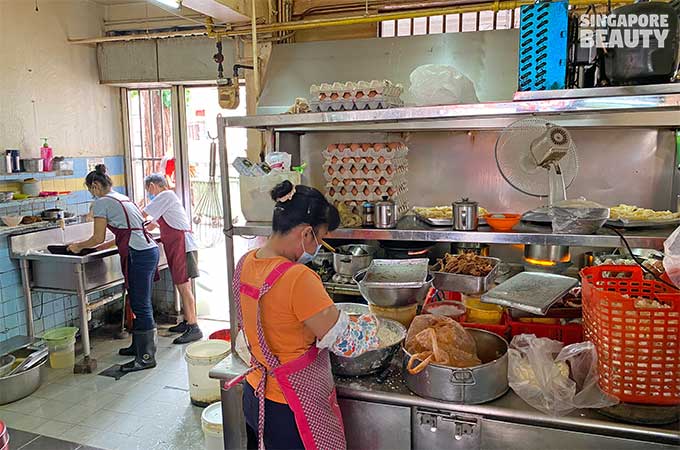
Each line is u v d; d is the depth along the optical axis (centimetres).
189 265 411
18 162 358
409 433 172
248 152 316
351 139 288
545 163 194
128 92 457
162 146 457
